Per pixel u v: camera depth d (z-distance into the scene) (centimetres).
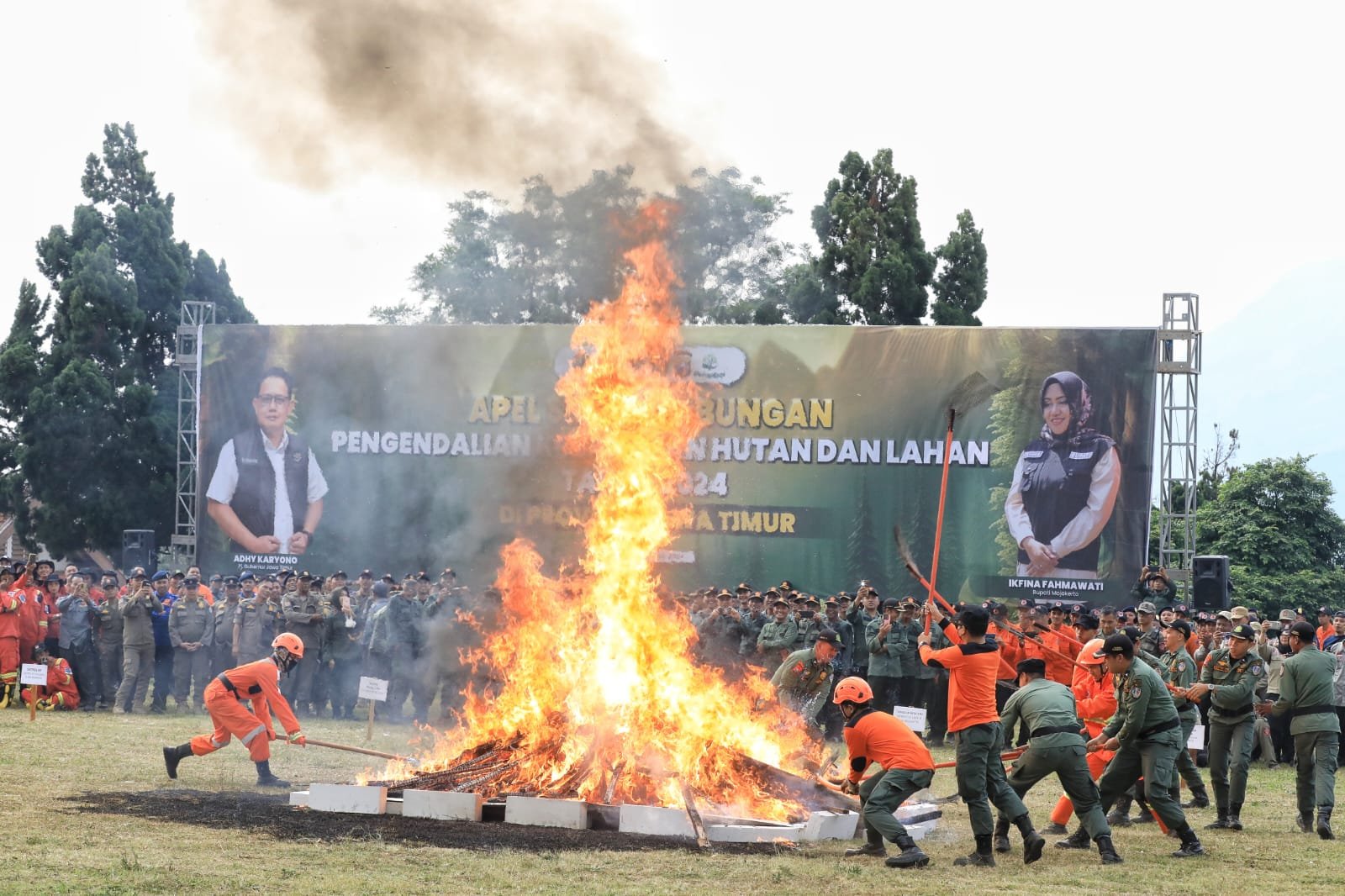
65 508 3953
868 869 1135
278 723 2159
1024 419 2808
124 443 4006
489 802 1312
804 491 2895
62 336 4116
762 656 2145
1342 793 1716
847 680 1214
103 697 2300
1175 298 2820
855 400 2883
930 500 2852
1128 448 2766
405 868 1069
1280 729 2112
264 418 3084
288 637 1528
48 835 1157
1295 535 4359
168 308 4288
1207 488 4919
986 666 1197
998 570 2806
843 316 3753
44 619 2327
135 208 4334
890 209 3803
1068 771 1216
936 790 1688
